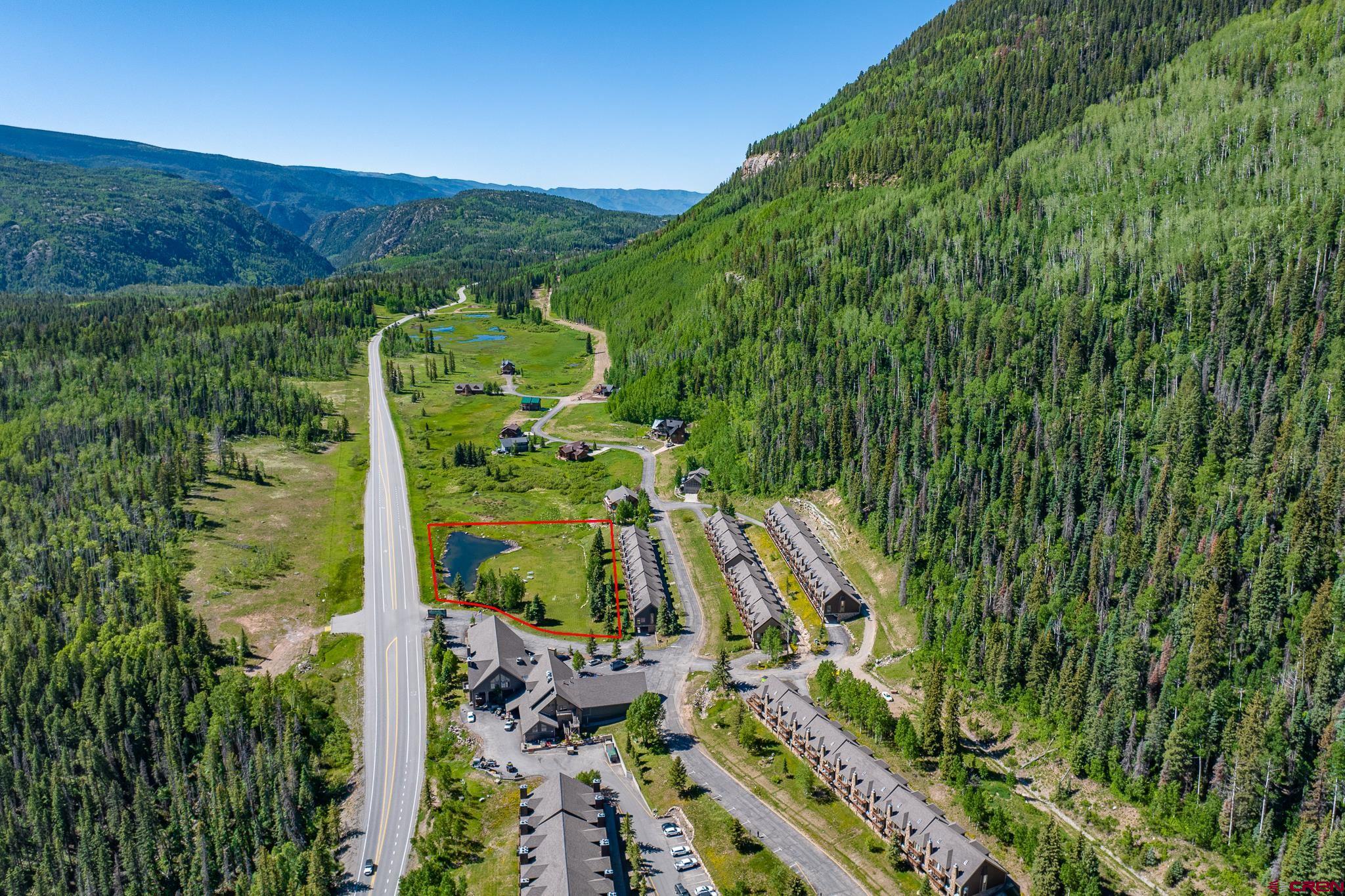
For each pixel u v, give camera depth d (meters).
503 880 113.88
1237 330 195.12
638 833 122.25
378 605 191.00
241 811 129.00
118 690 147.75
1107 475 181.25
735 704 152.12
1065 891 106.06
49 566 187.38
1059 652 143.25
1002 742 138.75
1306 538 139.62
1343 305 183.25
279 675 163.50
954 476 196.62
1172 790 117.69
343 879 117.94
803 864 115.69
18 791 137.88
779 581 196.25
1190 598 141.38
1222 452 169.88
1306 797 110.25
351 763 140.88
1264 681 127.31
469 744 144.50
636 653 165.38
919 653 160.25
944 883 108.81
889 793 121.31
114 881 124.06
